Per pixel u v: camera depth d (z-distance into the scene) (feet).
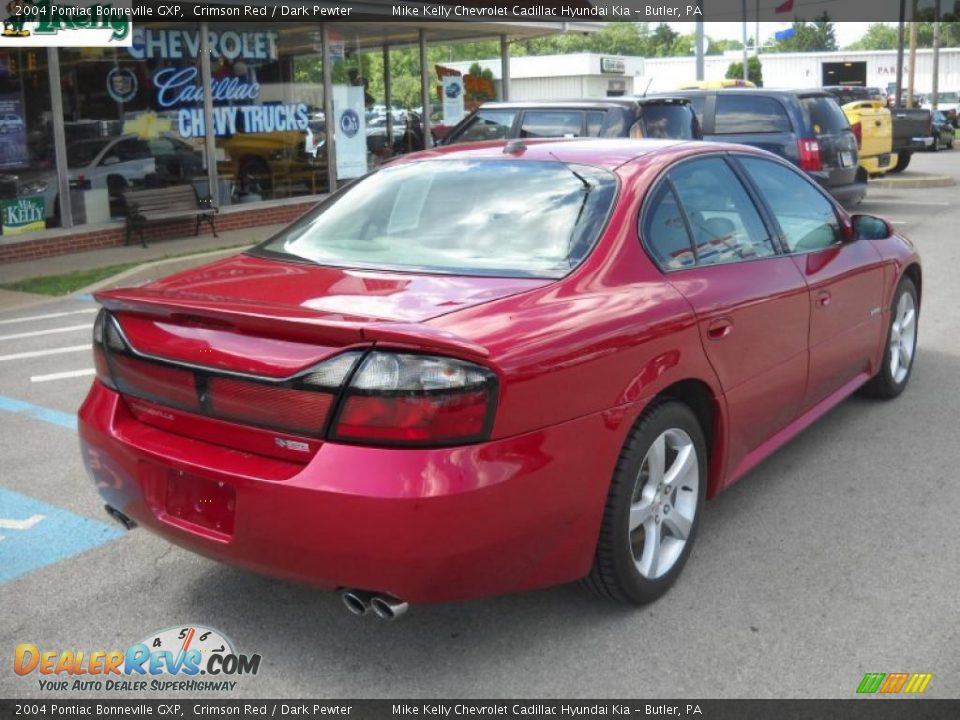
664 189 13.21
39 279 36.19
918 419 18.93
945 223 48.16
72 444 18.42
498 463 9.63
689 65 179.93
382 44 55.06
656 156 13.75
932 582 12.60
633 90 135.23
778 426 15.16
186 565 13.37
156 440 10.79
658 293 12.01
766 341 13.94
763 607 12.01
